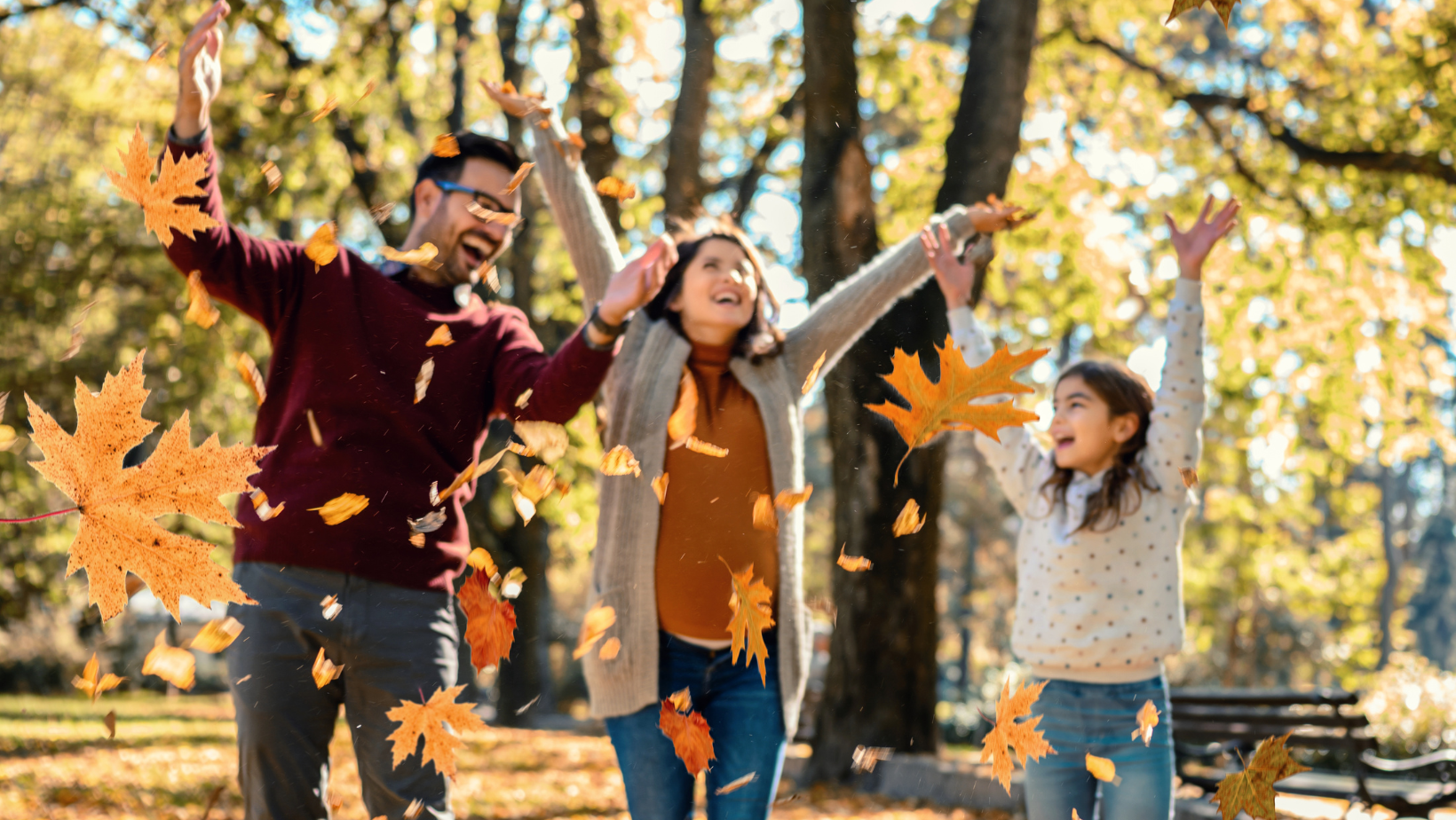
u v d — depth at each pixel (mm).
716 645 2248
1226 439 11695
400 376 2041
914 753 6828
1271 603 16656
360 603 1939
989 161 7070
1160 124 10906
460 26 11695
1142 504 2549
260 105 8883
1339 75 10031
